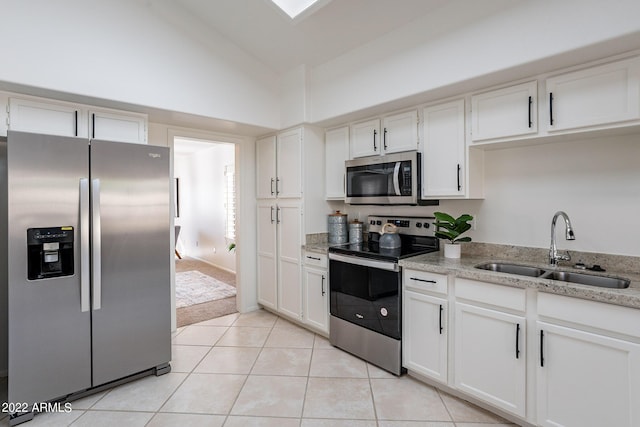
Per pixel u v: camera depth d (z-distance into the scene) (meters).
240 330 3.26
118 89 2.28
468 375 2.01
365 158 2.83
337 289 2.84
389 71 2.45
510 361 1.82
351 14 2.32
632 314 1.43
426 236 2.76
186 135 3.22
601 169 1.98
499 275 1.84
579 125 1.76
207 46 2.74
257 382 2.32
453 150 2.32
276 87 3.26
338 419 1.92
